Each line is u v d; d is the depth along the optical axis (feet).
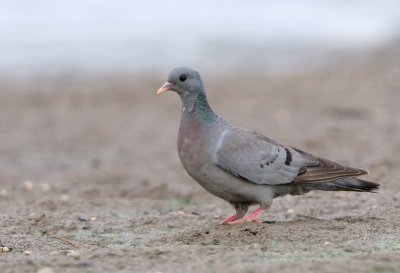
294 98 73.10
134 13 112.78
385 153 52.75
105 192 46.14
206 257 28.32
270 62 92.48
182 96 34.27
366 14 116.37
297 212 38.27
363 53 95.30
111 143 61.57
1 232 35.58
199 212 39.60
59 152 59.31
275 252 29.07
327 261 27.27
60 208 41.52
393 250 29.37
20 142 62.49
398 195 40.11
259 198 33.73
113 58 93.97
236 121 65.31
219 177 33.32
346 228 32.65
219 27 109.09
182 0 121.80
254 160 33.19
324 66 89.25
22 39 99.35
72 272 26.91
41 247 32.96
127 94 78.79
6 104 75.46
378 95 72.13
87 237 34.88
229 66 90.84
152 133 64.34
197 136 33.58
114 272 26.81
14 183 50.19
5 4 111.14
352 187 34.53
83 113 71.82
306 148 55.88
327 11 118.73
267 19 114.32
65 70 88.79
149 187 46.55
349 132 59.88
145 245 32.63
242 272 26.02
